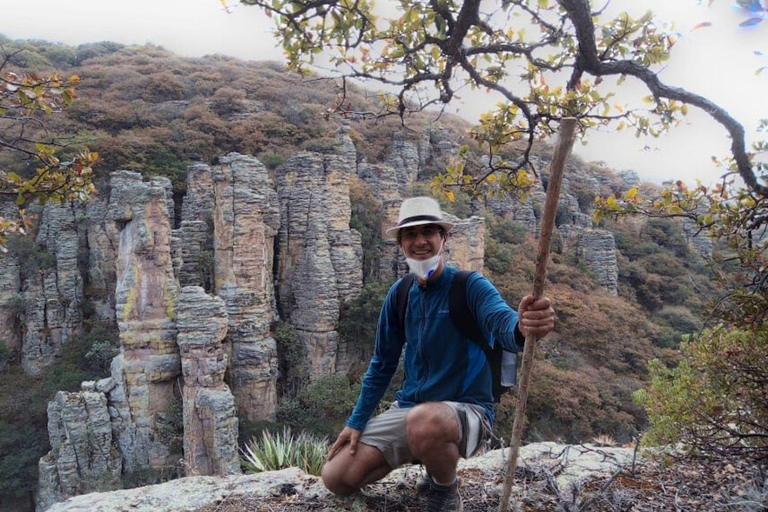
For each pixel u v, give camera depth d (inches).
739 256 148.9
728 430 157.1
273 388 1070.4
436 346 119.7
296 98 2170.3
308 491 147.9
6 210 1261.1
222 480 159.3
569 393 1087.0
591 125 169.2
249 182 1087.0
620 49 147.8
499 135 185.3
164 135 1643.7
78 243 1320.1
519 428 96.7
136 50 2876.5
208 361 854.5
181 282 1155.3
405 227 115.6
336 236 1262.3
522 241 1879.9
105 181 1373.0
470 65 158.2
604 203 175.3
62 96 195.3
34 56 2074.3
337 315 1205.1
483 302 111.8
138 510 141.2
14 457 982.4
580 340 1397.6
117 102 1857.8
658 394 185.8
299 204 1238.3
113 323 1295.5
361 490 146.6
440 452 116.5
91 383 906.1
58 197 219.6
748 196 149.4
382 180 1667.1
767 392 161.5
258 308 1078.4
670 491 152.9
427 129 2102.6
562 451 173.8
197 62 2763.3
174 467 856.9
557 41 149.6
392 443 126.6
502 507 99.4
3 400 1104.2
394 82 162.9
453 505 127.0
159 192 911.7
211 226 1258.0
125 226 916.6
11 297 1235.9
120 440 888.3
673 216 164.1
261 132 1819.6
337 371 1228.5
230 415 845.2
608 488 152.3
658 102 135.0
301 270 1211.9
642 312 1772.9
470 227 1332.4
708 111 126.5
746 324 146.8
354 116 183.9
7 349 1221.7
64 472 844.6
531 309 89.5
